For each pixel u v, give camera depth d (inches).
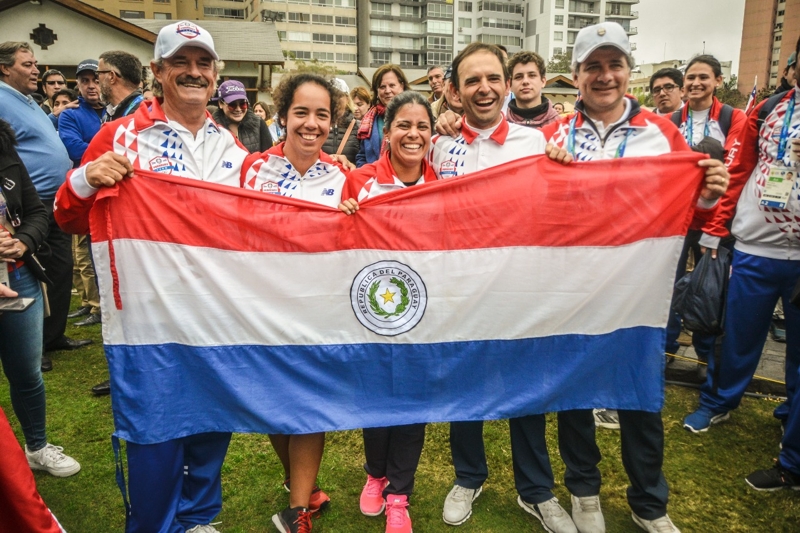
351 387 94.3
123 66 166.9
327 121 95.1
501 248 93.4
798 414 108.1
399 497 100.3
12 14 723.4
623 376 95.8
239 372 90.4
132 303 86.0
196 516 93.7
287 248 90.4
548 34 3523.6
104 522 104.1
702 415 137.2
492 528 103.0
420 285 93.4
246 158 100.1
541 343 95.3
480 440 105.2
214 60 91.3
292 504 98.3
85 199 82.6
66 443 130.1
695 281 133.5
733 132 162.1
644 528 101.6
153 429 86.4
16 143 105.0
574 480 102.2
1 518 78.8
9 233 99.7
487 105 96.8
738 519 104.5
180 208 86.3
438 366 95.0
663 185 91.3
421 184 92.2
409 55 3449.8
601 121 96.3
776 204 119.4
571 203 92.3
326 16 3203.7
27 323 107.8
